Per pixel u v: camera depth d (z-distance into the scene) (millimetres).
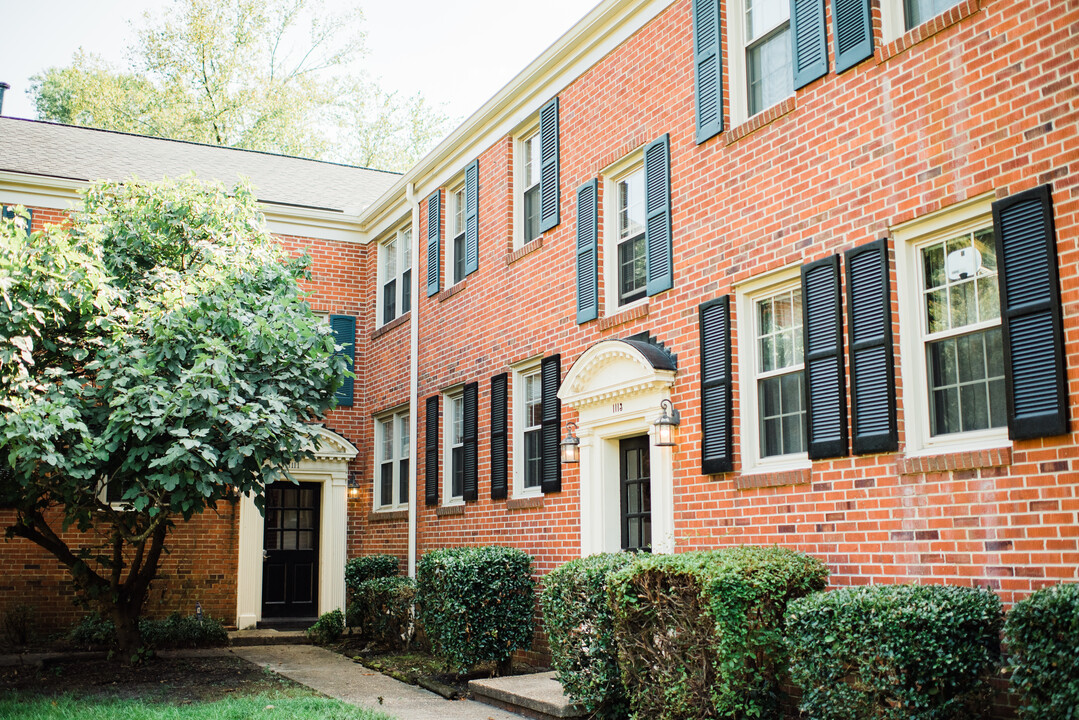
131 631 11531
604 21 10484
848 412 7133
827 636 5844
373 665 11555
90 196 11594
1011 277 5945
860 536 6898
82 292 9141
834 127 7457
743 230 8344
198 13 27484
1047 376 5684
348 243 17422
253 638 14133
